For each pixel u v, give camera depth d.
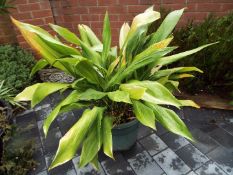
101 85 1.40
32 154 1.74
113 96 1.18
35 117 2.14
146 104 1.34
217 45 1.99
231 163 1.60
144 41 1.49
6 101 1.90
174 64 2.21
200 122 1.96
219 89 2.25
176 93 2.25
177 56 1.36
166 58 1.39
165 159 1.65
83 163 1.17
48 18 2.48
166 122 1.25
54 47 1.29
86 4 2.52
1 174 1.55
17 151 1.71
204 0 2.28
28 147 1.76
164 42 1.23
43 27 2.51
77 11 2.58
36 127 2.02
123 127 1.45
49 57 1.29
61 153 1.08
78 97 1.26
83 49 1.39
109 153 1.15
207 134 1.84
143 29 1.42
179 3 2.35
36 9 2.40
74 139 1.13
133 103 1.28
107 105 1.51
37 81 2.59
